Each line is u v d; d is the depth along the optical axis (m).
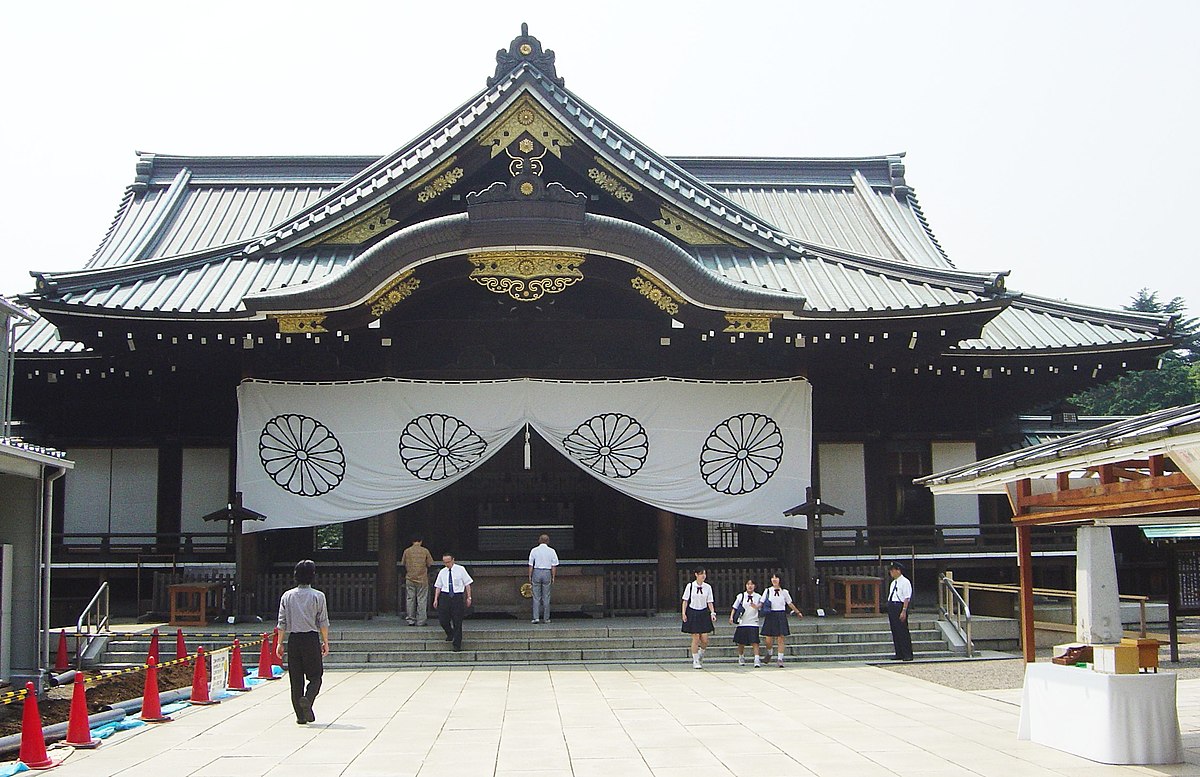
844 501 27.58
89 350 25.11
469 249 22.59
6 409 21.73
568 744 12.54
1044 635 22.72
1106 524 14.12
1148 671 11.52
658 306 23.59
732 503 24.42
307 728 13.75
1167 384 64.25
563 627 22.44
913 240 33.16
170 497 26.77
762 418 24.67
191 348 24.34
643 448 24.34
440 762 11.58
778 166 36.34
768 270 26.00
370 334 24.45
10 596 17.23
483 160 24.81
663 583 24.64
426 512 27.00
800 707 15.34
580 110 25.44
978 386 28.14
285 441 24.11
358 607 24.17
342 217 25.42
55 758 11.75
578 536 27.61
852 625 22.80
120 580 25.97
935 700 16.02
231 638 21.38
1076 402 66.12
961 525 26.11
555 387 24.36
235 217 33.22
